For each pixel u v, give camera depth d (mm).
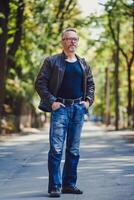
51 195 10055
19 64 43031
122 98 78750
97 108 100312
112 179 12430
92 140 30562
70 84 10109
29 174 13688
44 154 20359
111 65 66750
